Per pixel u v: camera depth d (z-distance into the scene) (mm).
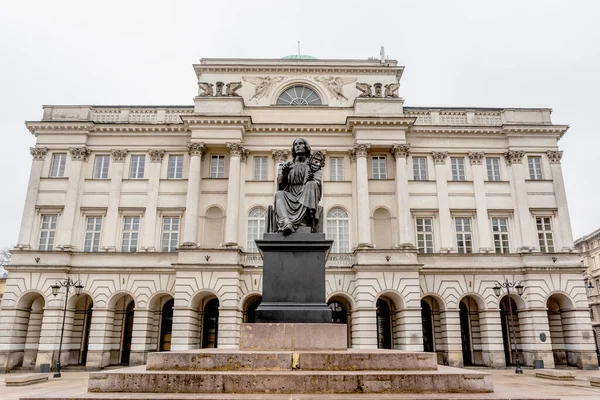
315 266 12570
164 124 39688
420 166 40312
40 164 39094
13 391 19203
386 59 44094
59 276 36125
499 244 38812
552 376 24953
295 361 9906
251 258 36031
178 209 38500
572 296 36656
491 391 9141
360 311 34219
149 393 8953
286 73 41719
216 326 37250
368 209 37062
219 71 41375
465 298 38312
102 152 39969
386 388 9031
